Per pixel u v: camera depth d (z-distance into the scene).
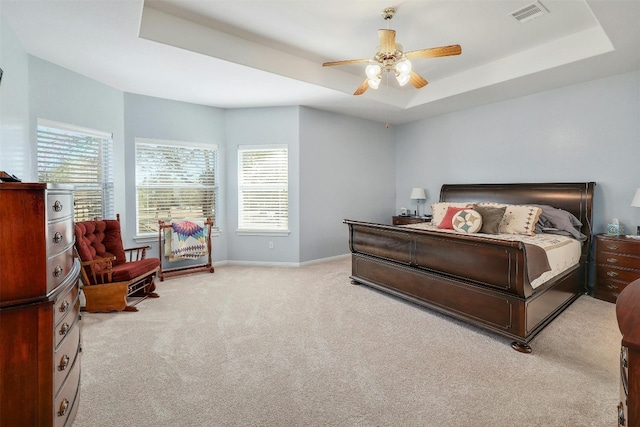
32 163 3.14
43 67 3.22
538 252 2.59
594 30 3.10
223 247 5.19
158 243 4.59
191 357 2.27
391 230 3.45
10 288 1.17
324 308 3.22
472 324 2.69
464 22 3.00
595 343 2.46
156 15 2.81
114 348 2.39
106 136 3.99
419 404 1.77
